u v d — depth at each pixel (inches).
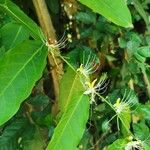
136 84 20.5
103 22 18.7
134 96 17.8
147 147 14.5
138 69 19.4
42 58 12.2
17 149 17.1
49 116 17.6
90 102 14.1
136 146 14.4
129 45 18.5
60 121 12.4
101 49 19.3
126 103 15.3
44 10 17.1
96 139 19.5
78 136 12.6
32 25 12.9
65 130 12.5
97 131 19.2
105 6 11.3
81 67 14.0
